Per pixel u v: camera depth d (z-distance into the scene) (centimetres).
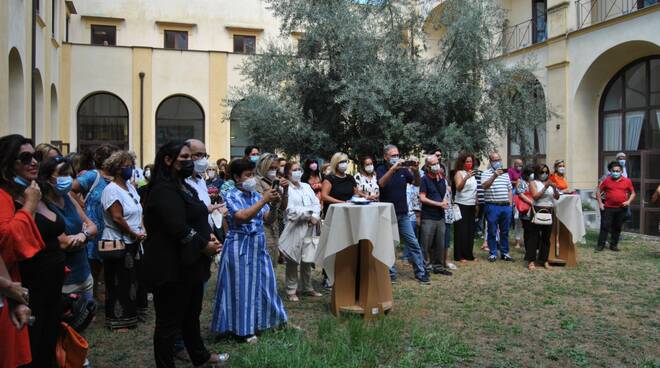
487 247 1023
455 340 480
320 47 1159
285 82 1203
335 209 547
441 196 783
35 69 1304
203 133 1981
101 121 1884
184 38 2211
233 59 1991
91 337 503
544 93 1539
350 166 1344
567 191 1073
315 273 818
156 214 366
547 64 1528
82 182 534
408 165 789
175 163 379
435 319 554
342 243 545
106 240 513
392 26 1213
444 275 781
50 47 1549
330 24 1105
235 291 470
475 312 581
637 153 1366
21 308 284
